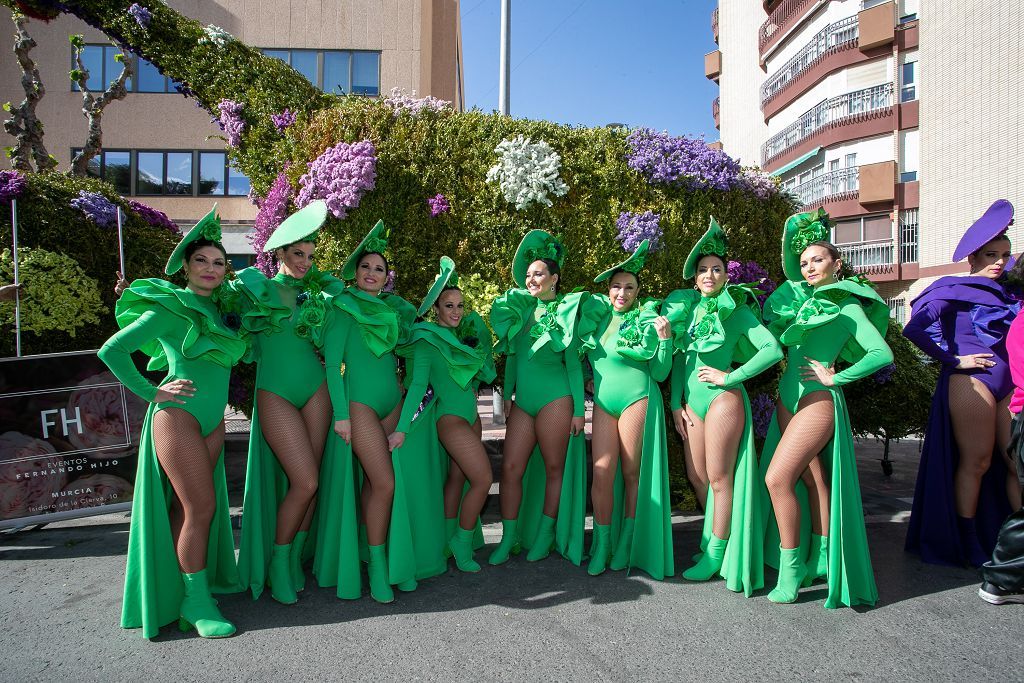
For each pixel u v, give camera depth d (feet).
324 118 14.65
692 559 12.09
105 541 13.42
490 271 14.15
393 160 14.11
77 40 28.35
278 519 10.07
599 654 8.42
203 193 53.42
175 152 53.11
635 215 14.17
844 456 10.11
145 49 16.72
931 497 11.94
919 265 57.88
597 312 11.76
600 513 11.40
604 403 11.50
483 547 12.89
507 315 11.93
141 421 13.85
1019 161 48.60
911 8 60.54
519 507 12.10
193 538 9.14
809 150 69.77
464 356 11.23
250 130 16.02
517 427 12.00
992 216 11.91
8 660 8.30
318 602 10.11
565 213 14.38
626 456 11.33
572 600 10.16
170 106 52.95
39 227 14.21
